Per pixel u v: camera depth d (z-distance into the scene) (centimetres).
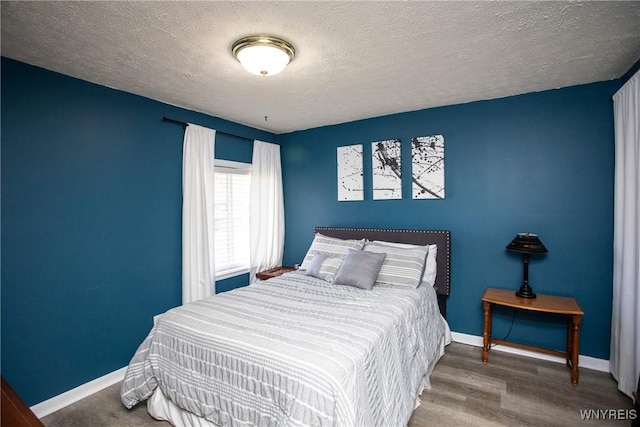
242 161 376
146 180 278
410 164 334
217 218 353
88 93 239
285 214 428
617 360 230
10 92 200
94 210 242
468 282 307
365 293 253
